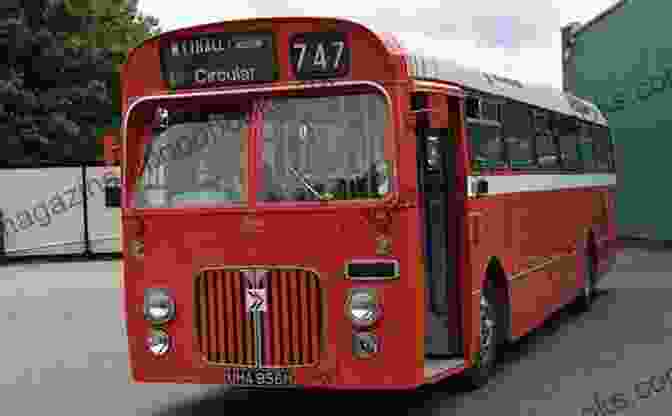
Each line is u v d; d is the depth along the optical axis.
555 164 13.89
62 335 15.16
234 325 8.29
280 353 8.18
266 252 8.21
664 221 28.61
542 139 13.16
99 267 28.77
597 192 17.22
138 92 8.63
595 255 16.77
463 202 9.53
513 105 11.67
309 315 8.12
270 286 8.20
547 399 9.64
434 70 9.06
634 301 17.05
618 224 31.84
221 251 8.33
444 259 9.58
